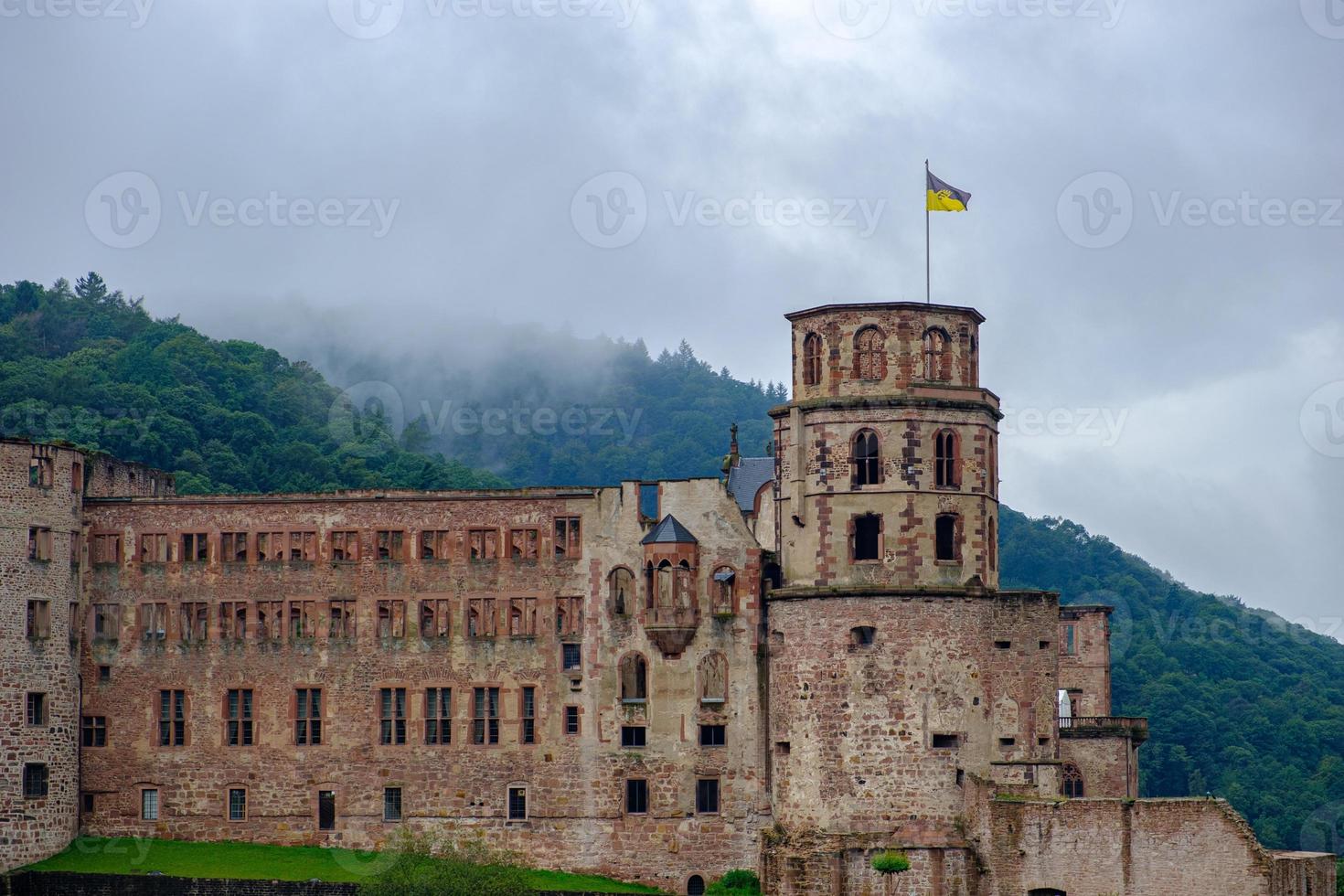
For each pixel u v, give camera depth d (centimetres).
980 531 12356
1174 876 11531
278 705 13075
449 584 13075
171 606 13200
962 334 12519
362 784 12975
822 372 12512
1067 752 13938
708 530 12925
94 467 13512
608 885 12538
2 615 12650
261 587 13175
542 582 13025
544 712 12912
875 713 12062
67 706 13000
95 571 13262
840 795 12044
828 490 12331
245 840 13000
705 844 12712
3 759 12569
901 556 12194
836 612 12169
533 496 13100
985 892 11856
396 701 13025
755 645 12800
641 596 12925
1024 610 12406
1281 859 11550
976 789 11988
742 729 12769
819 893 11712
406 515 13162
